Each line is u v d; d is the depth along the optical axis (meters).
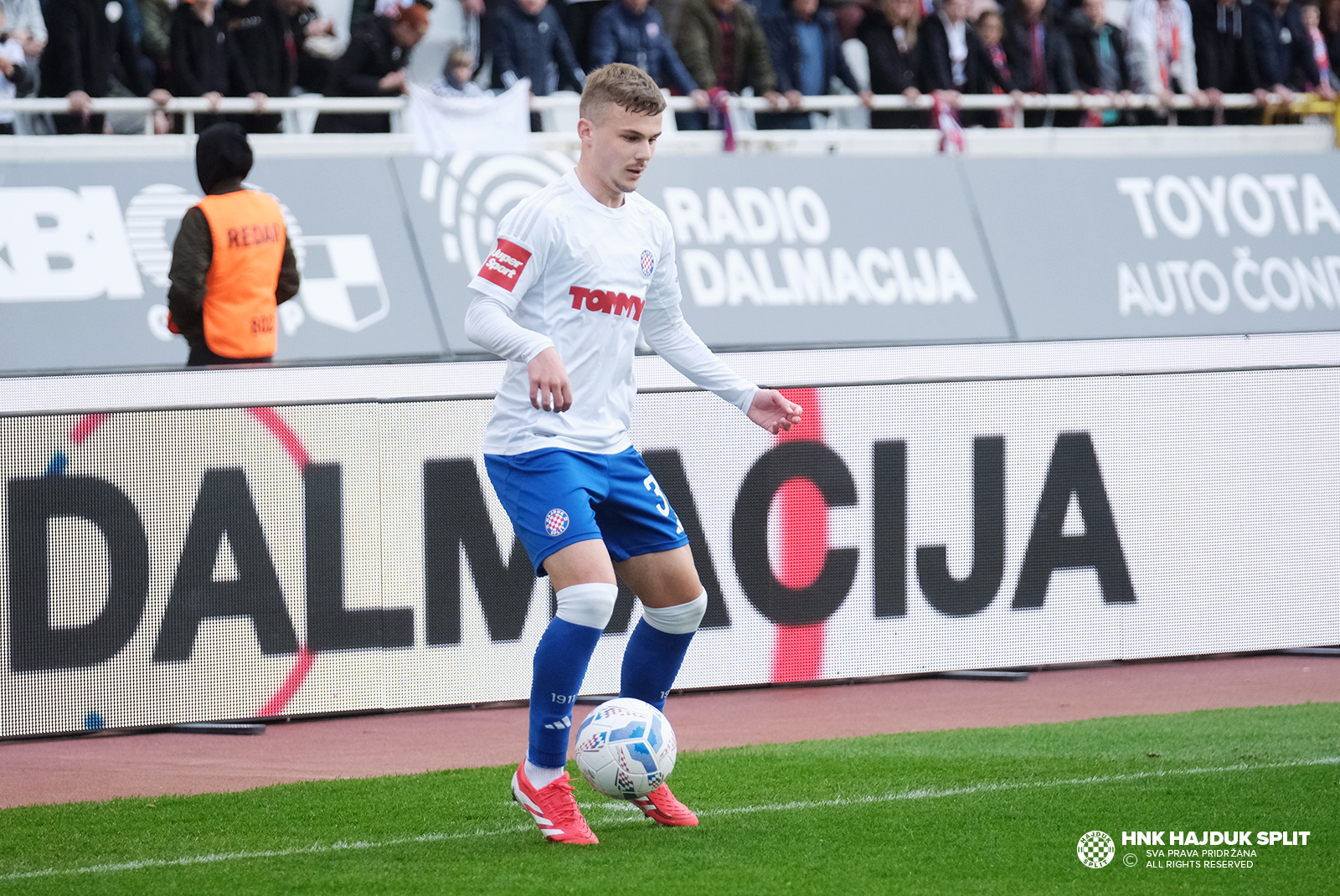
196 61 29.42
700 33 32.94
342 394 25.22
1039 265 33.03
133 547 15.33
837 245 31.70
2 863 11.35
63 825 12.47
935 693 17.98
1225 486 19.23
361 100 30.39
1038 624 18.55
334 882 10.73
